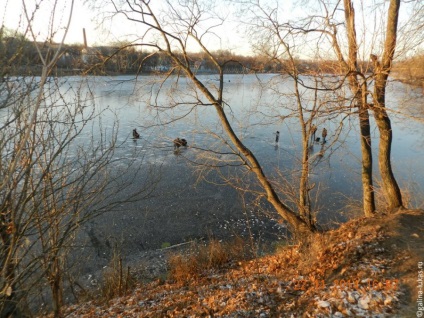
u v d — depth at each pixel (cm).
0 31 295
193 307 602
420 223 704
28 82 322
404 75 650
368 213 845
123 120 2506
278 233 1220
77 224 429
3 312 375
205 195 1481
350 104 662
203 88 750
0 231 360
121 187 541
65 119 461
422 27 633
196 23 729
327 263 641
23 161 353
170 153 1925
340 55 704
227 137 1794
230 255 988
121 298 785
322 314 468
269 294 579
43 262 434
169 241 1170
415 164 1716
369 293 489
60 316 535
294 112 748
